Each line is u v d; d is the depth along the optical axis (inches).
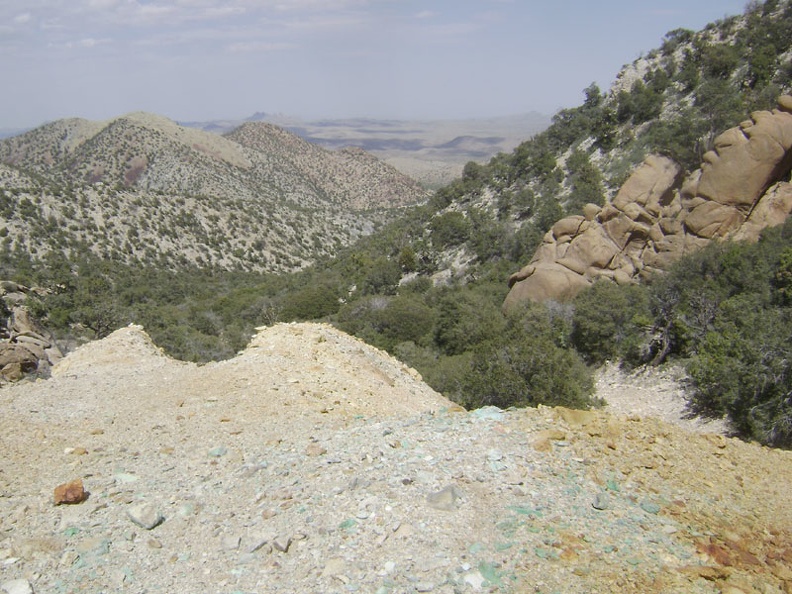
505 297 1647.4
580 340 1203.9
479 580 204.2
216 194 7367.1
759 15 2448.3
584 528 237.3
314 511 250.1
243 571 216.1
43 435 382.3
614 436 323.9
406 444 313.9
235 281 3954.2
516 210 2437.3
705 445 334.0
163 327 1823.3
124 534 242.5
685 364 1003.9
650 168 1501.0
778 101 1357.0
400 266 2506.2
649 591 200.4
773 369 741.9
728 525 250.8
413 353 1320.1
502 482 268.8
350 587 203.6
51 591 206.8
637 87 2556.6
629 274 1421.0
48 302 1587.1
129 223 4276.6
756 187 1290.6
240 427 389.7
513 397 737.0
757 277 1067.9
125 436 379.2
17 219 3708.2
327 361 601.3
